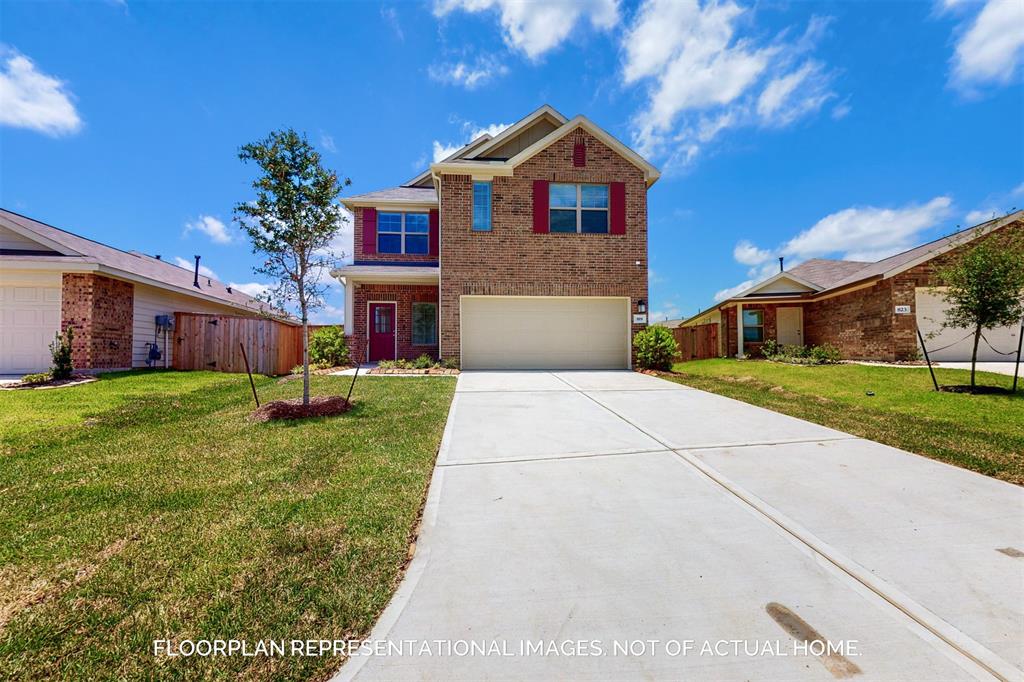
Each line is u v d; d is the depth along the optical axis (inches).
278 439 192.2
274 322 473.4
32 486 139.7
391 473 151.9
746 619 80.6
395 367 464.4
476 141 590.9
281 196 237.0
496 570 96.5
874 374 413.7
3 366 401.7
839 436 202.2
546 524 117.8
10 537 108.7
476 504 130.2
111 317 431.8
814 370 466.6
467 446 187.3
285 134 239.3
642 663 70.7
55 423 219.1
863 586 90.2
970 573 94.2
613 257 481.1
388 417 233.8
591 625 79.2
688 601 85.8
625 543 108.0
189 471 153.6
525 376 410.0
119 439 192.1
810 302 712.4
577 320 486.9
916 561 99.0
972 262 316.8
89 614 81.7
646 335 465.7
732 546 106.3
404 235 602.9
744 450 181.5
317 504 127.5
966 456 170.6
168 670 69.7
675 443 191.5
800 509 126.1
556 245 476.4
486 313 479.5
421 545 107.0
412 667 70.3
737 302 729.0
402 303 584.7
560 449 183.3
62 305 405.1
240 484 141.9
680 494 137.3
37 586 89.8
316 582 91.7
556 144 478.0
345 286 557.9
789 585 90.8
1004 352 516.1
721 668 69.5
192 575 93.6
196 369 466.9
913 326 521.0
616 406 269.3
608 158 482.3
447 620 80.7
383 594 88.0
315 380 370.0
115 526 114.6
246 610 82.8
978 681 66.7
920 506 127.3
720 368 550.9
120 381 360.2
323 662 71.7
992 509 124.9
